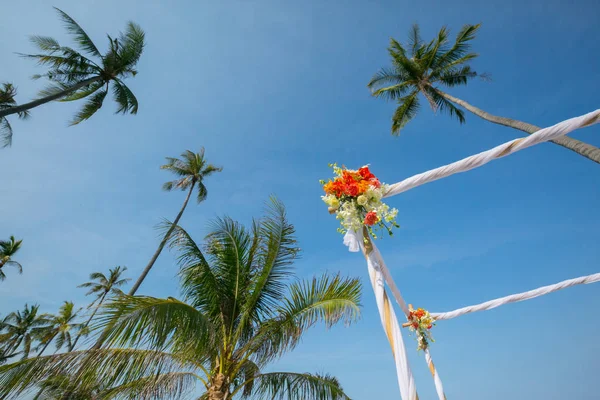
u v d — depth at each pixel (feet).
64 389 13.33
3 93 47.91
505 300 20.88
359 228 8.87
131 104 48.11
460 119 43.55
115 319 12.46
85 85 43.01
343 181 9.51
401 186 9.14
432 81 44.47
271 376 20.97
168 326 14.02
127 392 17.37
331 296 20.47
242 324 21.95
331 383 21.12
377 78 46.19
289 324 20.77
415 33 45.44
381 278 8.14
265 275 23.17
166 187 69.00
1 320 71.56
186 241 23.03
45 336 23.80
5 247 84.07
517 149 7.88
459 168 8.33
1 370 13.08
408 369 6.80
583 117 7.30
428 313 21.74
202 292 22.27
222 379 19.40
